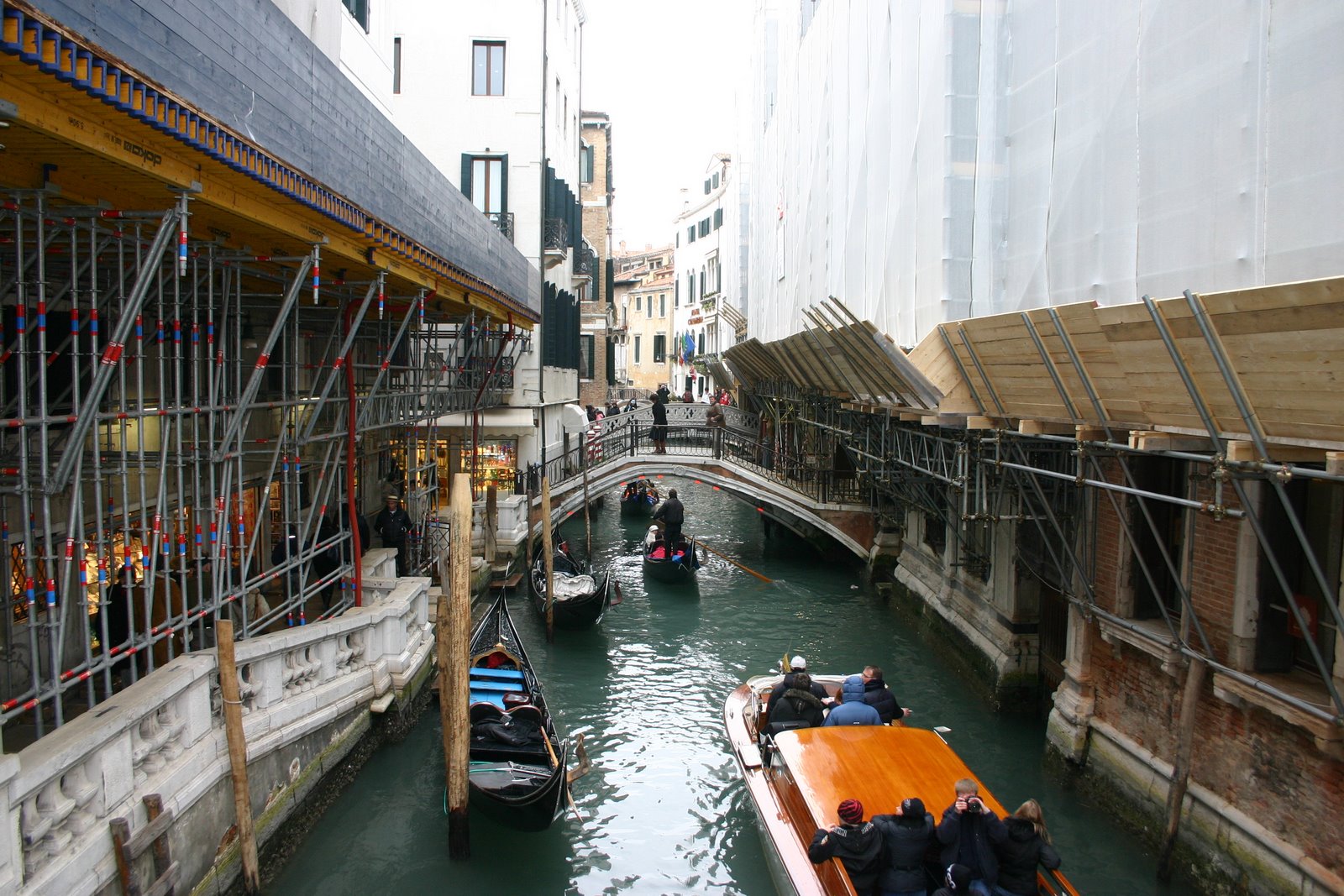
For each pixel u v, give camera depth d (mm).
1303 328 4469
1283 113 5316
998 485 9773
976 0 9273
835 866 5680
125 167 4832
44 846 4574
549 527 13711
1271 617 6305
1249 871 6102
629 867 7645
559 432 22625
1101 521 8117
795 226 18812
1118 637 7668
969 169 9359
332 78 7094
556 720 10734
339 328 9875
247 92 5652
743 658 12914
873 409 12578
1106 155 7109
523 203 19938
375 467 14688
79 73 3908
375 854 7590
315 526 10328
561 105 23078
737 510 26828
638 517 24656
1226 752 6477
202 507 7953
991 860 5434
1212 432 5590
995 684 10367
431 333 14578
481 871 7426
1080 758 8305
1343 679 5656
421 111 19891
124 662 7754
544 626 14344
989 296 9234
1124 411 6535
